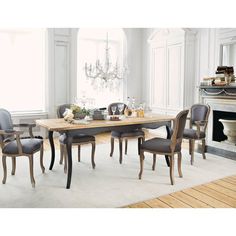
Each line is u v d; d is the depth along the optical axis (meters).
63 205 2.90
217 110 4.99
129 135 4.46
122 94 7.59
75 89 6.62
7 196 3.13
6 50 6.17
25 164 4.36
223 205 2.93
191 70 6.14
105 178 3.75
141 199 3.08
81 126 3.46
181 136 3.65
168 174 3.93
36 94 6.52
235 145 4.79
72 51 6.49
